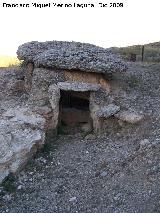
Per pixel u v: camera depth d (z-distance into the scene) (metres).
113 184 13.91
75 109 17.47
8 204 13.70
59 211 13.28
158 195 12.77
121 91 18.06
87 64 16.95
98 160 15.32
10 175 14.56
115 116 16.67
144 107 17.19
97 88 17.00
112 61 17.36
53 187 14.31
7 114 16.47
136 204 12.77
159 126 15.91
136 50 27.33
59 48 18.39
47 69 17.31
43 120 16.33
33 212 13.32
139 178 13.77
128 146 15.57
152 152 14.50
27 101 17.33
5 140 14.96
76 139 16.72
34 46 18.64
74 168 15.11
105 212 12.85
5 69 20.27
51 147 16.11
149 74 20.06
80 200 13.60
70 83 16.88
